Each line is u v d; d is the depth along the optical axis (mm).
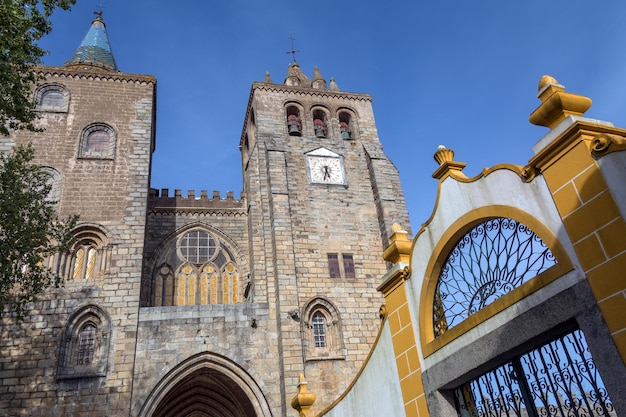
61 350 26453
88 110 34469
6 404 24703
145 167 33219
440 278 11445
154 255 37656
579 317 7953
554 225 8594
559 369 8539
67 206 30859
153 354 27250
